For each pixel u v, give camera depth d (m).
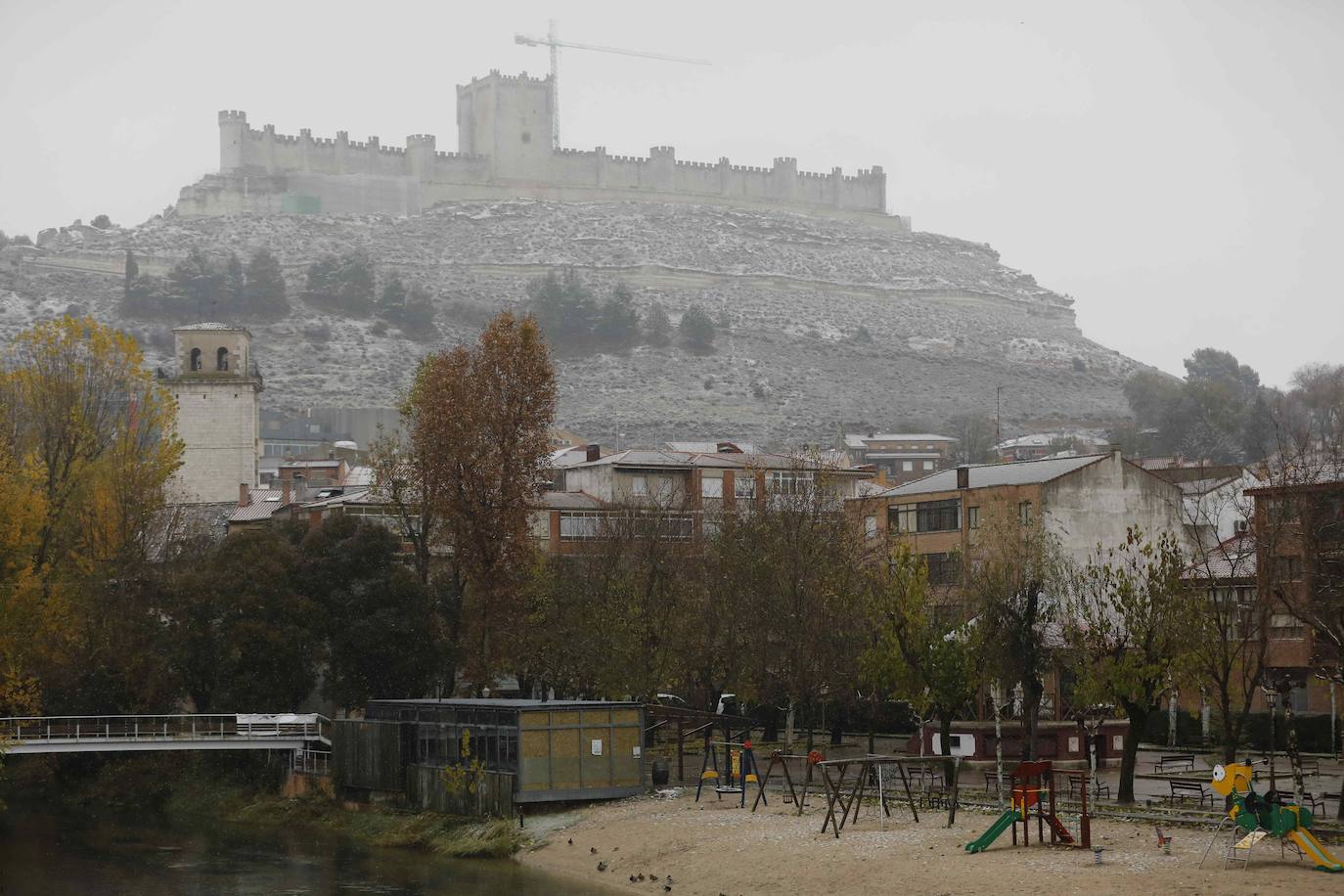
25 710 113.06
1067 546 128.12
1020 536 115.94
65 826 103.56
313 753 109.38
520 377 113.06
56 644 114.31
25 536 113.00
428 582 120.38
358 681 113.56
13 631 110.56
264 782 111.56
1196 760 98.44
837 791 72.75
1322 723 102.19
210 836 98.00
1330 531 94.81
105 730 110.50
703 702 115.38
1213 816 69.62
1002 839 67.00
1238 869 56.62
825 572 104.81
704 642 110.44
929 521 139.12
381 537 117.75
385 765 100.56
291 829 100.38
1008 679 81.69
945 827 71.75
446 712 96.00
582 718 90.56
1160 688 75.25
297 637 113.06
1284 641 103.94
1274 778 64.12
